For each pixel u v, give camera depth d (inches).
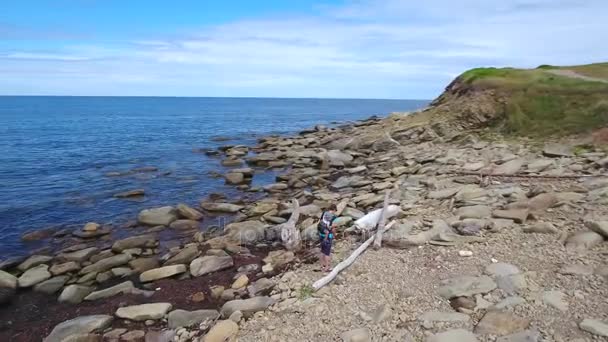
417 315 376.5
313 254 570.3
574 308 355.6
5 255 656.4
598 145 951.0
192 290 509.0
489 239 518.9
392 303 402.9
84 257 629.3
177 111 5949.8
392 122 1690.5
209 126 3267.7
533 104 1238.3
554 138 1074.1
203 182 1144.2
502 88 1368.1
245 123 3646.7
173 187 1091.3
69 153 1708.9
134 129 2908.5
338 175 1154.0
